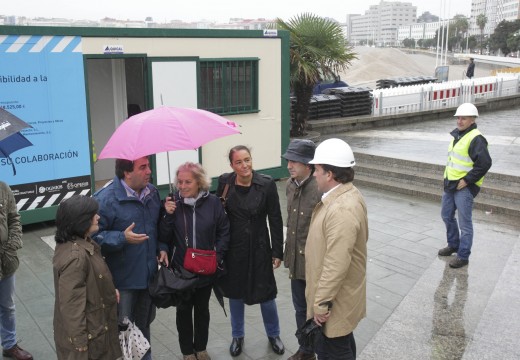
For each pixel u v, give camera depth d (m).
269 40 9.42
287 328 4.46
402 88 16.88
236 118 9.26
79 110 7.40
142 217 3.37
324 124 14.10
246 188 3.72
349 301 2.98
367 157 10.50
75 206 2.81
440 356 3.92
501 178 8.41
